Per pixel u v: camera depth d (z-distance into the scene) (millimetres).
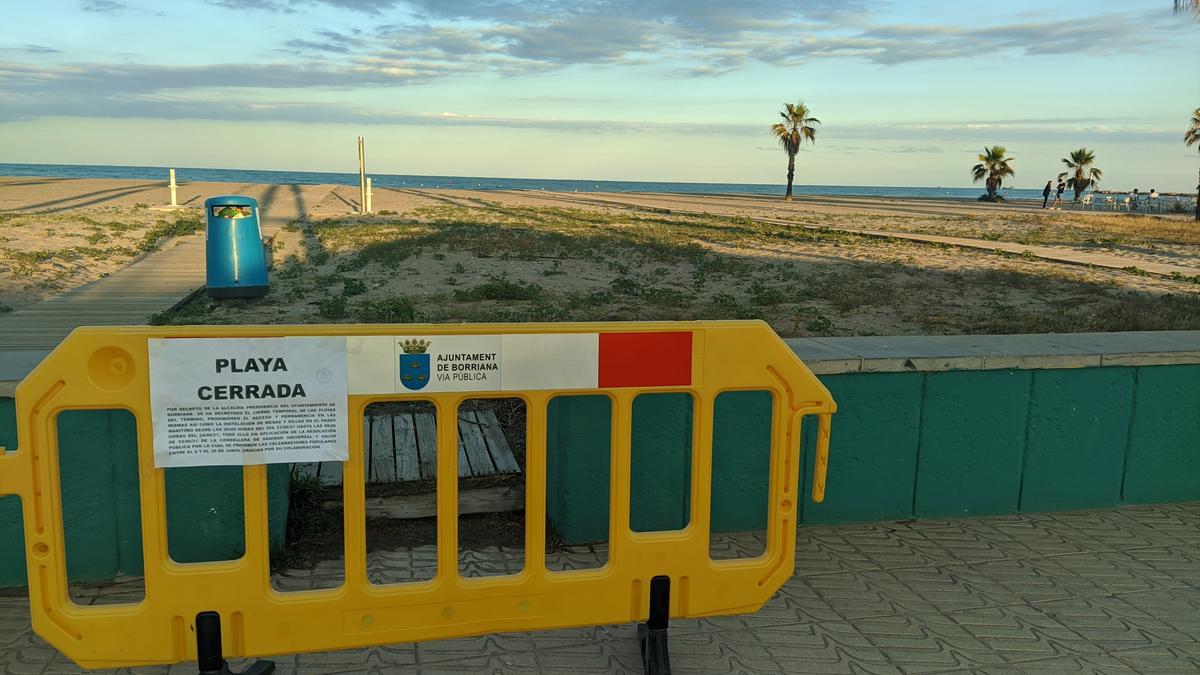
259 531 2918
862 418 4902
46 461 2727
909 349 5102
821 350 5035
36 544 2766
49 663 3363
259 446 2844
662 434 4629
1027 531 4965
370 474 5391
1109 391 5203
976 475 5125
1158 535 4930
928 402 4977
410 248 21656
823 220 42938
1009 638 3732
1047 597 4137
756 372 3221
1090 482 5301
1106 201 73375
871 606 4020
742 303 14492
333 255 20578
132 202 39562
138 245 19812
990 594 4160
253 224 13156
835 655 3564
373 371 2893
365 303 12750
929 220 44000
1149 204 64438
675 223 36344
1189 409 5348
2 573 4035
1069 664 3523
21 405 2680
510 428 6336
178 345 2738
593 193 92875
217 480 4125
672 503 4711
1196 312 13375
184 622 2920
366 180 35562
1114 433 5270
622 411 3139
